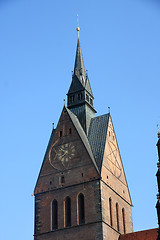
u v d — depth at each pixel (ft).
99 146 295.28
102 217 262.88
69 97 327.88
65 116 306.96
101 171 278.26
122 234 279.69
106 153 293.84
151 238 267.59
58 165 292.61
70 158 290.15
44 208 284.00
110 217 275.80
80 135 295.28
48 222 278.26
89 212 267.39
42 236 275.39
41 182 293.23
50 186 288.51
